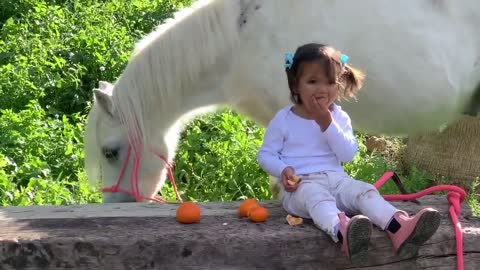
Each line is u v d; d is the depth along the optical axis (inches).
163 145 164.4
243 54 157.4
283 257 112.8
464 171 235.3
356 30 155.4
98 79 293.1
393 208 112.0
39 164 220.7
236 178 222.5
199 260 111.5
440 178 239.8
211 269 111.9
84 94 284.8
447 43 160.6
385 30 156.3
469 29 163.0
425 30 158.6
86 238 110.0
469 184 235.0
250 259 112.3
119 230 114.4
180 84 157.2
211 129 253.8
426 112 165.2
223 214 124.7
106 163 163.3
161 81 154.6
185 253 111.1
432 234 107.0
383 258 114.2
